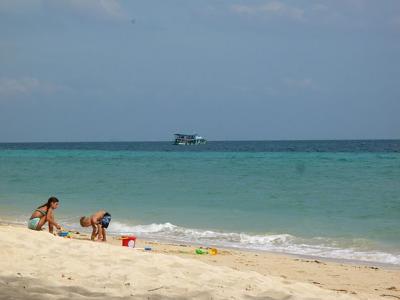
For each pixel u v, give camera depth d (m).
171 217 22.84
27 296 7.69
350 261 15.06
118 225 21.25
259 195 29.11
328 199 27.09
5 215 23.72
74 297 7.81
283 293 8.85
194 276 9.59
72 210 24.98
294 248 16.97
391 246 17.02
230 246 17.33
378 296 10.44
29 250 10.76
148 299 8.00
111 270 9.62
